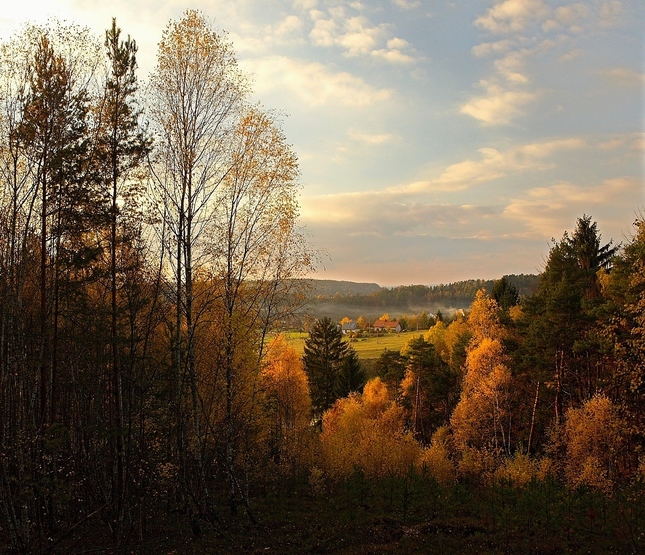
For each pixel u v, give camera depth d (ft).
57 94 51.24
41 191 53.01
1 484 44.16
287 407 108.47
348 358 192.54
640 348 68.28
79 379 53.93
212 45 56.03
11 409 47.55
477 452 100.83
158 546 49.98
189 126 55.72
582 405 97.76
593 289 122.52
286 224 60.03
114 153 51.72
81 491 57.72
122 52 54.03
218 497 73.56
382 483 78.18
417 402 164.86
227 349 58.39
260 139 58.75
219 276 58.18
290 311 61.72
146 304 54.60
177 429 55.57
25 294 57.26
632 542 46.73
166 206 55.11
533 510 55.62
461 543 49.65
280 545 50.34
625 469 87.04
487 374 120.47
